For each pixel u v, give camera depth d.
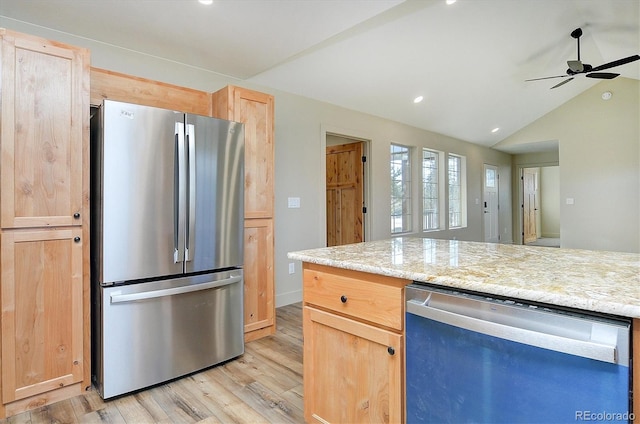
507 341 0.98
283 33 2.60
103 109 1.97
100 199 2.01
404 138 5.48
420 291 1.19
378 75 3.89
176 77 3.06
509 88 5.13
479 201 7.52
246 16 2.36
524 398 0.96
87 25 2.44
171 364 2.21
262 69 3.26
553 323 0.92
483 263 1.34
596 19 3.68
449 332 1.11
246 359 2.54
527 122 6.89
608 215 6.11
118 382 2.02
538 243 9.33
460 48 3.70
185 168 2.25
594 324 0.86
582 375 0.86
